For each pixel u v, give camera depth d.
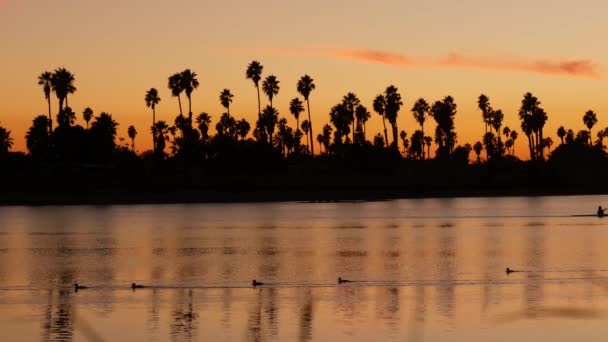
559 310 48.78
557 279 62.97
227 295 55.75
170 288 59.38
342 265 75.25
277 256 85.19
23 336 42.59
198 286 60.44
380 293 56.12
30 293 57.38
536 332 42.75
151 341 41.38
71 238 116.50
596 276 64.81
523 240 105.06
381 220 159.00
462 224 143.62
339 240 108.25
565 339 41.25
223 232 126.69
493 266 73.12
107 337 42.34
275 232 125.94
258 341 41.34
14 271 72.12
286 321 46.09
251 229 134.00
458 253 86.94
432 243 101.69
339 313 48.34
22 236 121.38
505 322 45.28
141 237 117.19
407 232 123.25
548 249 91.06
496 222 149.25
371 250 91.94
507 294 55.06
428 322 45.50
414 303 51.66
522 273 67.25
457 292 56.22
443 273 67.81
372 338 41.78
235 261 79.94
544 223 144.88
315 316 47.47
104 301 53.31
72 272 71.00
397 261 78.75
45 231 132.62
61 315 48.28
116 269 73.19
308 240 108.69
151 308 50.41
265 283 61.91
